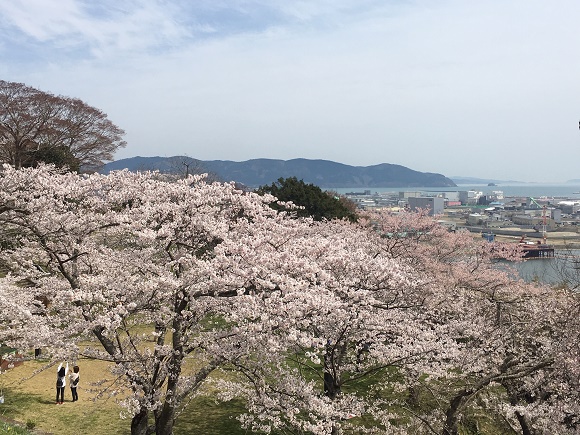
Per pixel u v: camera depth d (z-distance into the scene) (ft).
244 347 27.35
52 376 47.83
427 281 35.17
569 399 30.78
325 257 31.89
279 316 25.17
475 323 45.01
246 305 25.39
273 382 30.68
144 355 29.78
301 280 28.09
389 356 34.35
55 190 33.55
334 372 32.32
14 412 38.40
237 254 29.22
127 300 28.84
